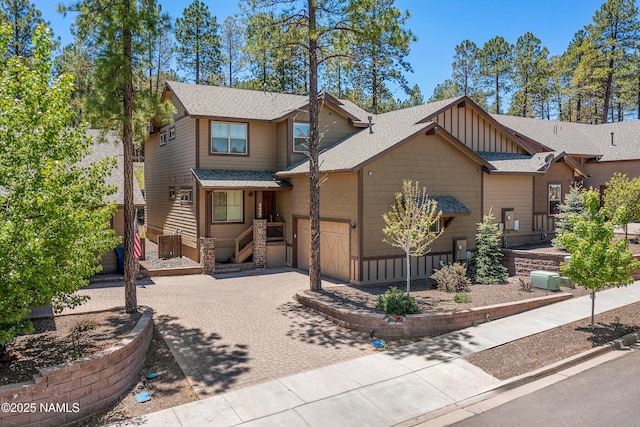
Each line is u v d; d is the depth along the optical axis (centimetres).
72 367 715
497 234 1664
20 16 2516
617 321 1137
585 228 1080
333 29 1368
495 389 809
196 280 1783
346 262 1667
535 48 4709
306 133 2181
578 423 680
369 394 792
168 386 828
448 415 724
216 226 2062
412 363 927
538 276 1459
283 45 1417
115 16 1110
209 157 2080
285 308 1361
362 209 1573
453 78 5138
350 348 1023
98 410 749
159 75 4234
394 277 1641
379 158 1596
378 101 4147
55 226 760
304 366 916
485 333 1092
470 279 1569
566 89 4916
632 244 1880
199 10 4312
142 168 4166
